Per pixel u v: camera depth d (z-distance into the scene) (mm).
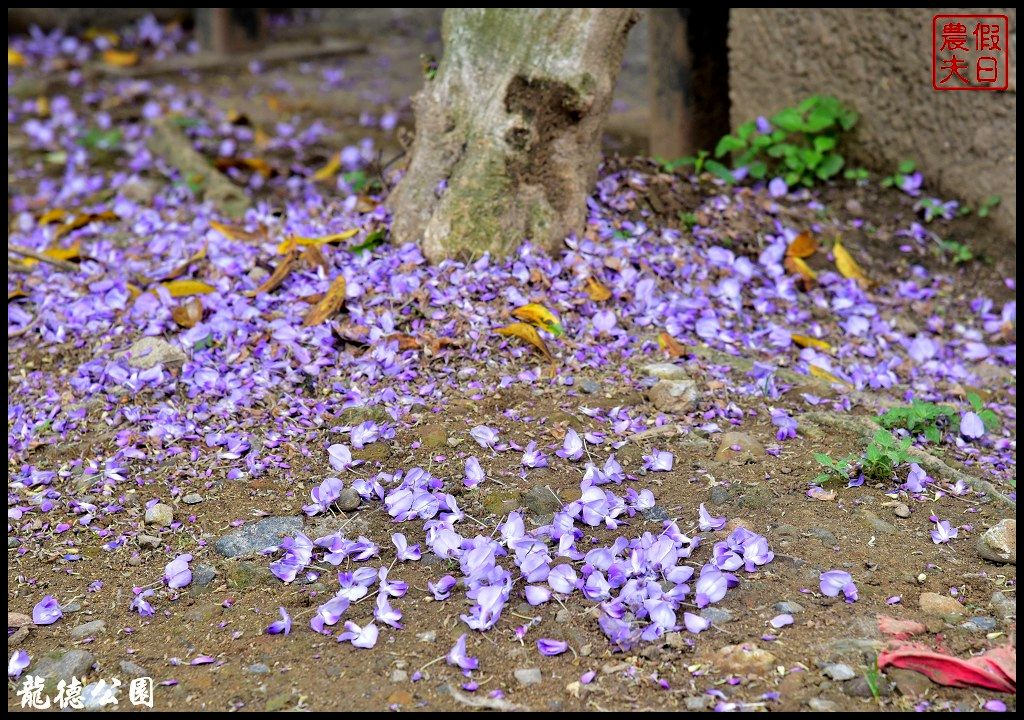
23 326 6797
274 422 5816
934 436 5879
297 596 4672
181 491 5371
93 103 12961
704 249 7867
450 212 7039
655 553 4676
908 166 9141
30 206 9859
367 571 4676
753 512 5133
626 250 7277
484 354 6328
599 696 4039
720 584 4520
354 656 4285
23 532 5156
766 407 6094
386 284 6773
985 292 8359
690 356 6480
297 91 13578
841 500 5242
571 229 7320
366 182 8906
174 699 4113
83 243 8516
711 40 10164
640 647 4270
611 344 6492
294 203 9555
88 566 4941
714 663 4176
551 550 4840
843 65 9500
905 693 4016
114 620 4605
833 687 4039
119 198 9578
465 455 5543
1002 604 4504
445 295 6656
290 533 5047
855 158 9625
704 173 9062
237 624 4527
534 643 4324
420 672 4172
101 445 5723
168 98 13117
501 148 7020
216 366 6156
